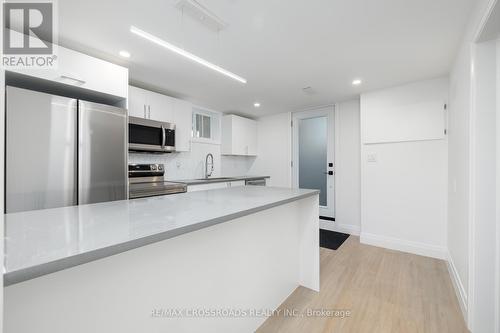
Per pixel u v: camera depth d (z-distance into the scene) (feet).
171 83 9.94
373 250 10.02
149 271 3.32
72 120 6.47
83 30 6.05
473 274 5.05
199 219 3.26
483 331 4.93
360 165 12.03
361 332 5.13
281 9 5.28
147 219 3.26
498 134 4.87
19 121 5.61
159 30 6.09
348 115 12.71
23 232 2.67
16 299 2.21
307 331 5.20
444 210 9.07
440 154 9.17
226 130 14.84
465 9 5.21
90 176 6.81
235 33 6.23
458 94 6.91
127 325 3.07
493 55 4.96
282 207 6.38
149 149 9.51
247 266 5.14
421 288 6.91
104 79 7.40
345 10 5.31
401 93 9.94
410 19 5.61
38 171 5.88
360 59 7.70
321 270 8.15
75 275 2.59
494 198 4.90
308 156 14.51
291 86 10.26
